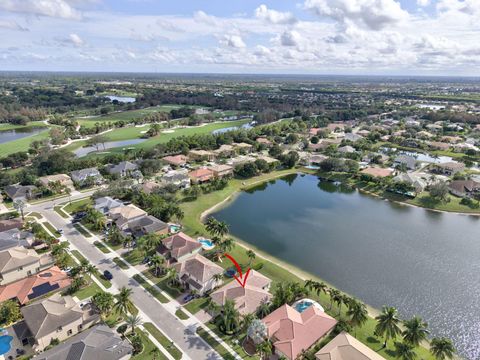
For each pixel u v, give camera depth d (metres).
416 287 82.31
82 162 168.50
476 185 146.75
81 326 65.81
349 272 88.25
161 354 59.59
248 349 61.34
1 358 57.81
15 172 163.38
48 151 186.12
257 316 68.25
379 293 79.69
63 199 133.88
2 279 79.44
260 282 77.62
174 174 152.50
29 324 62.19
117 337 59.69
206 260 83.81
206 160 196.00
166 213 112.19
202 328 66.19
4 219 112.69
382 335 61.81
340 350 56.97
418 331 57.41
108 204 119.62
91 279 81.31
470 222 122.62
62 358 53.41
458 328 69.19
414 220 123.69
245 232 110.88
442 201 137.25
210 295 73.69
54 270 82.06
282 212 129.25
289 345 58.84
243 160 186.50
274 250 99.25
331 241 105.69
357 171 171.12
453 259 95.81
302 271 88.38
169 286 79.62
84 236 103.12
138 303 73.19
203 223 116.12
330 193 153.50
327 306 72.81
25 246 93.38
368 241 106.12
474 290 81.50
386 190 151.62
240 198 144.38
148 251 93.94
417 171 177.00
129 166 164.75
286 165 189.62
